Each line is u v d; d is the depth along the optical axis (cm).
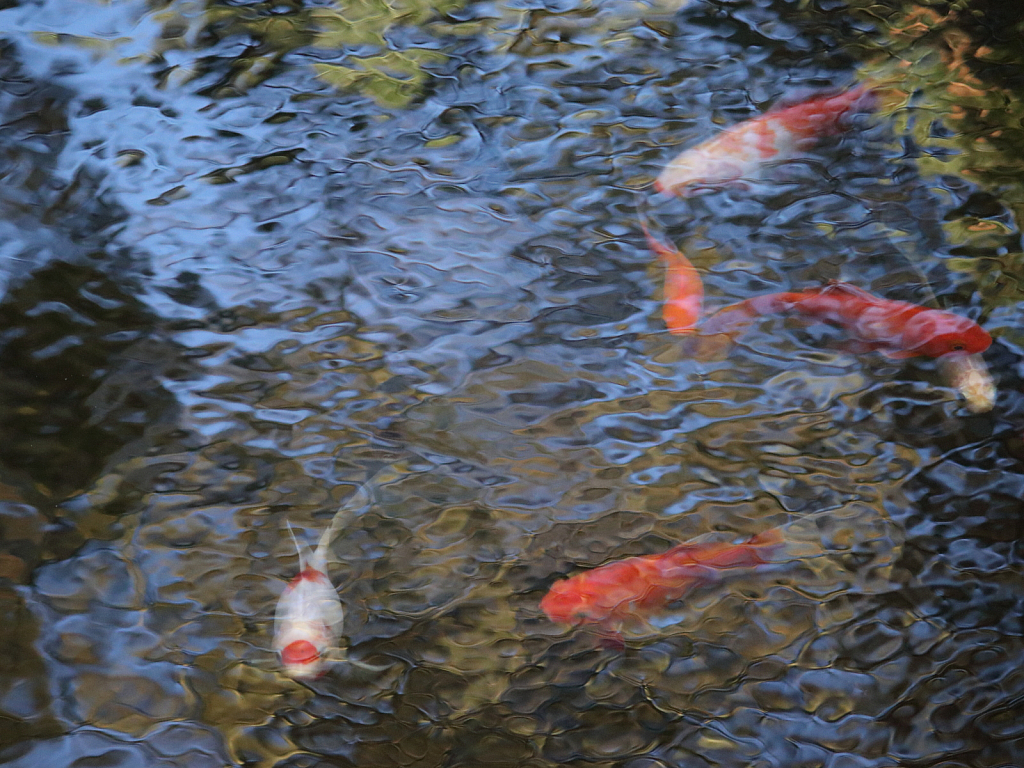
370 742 177
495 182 274
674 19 324
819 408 221
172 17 328
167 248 258
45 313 243
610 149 281
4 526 205
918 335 228
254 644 188
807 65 304
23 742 175
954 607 190
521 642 189
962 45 308
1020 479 207
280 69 310
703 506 207
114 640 188
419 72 309
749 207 262
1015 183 265
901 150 275
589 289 247
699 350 233
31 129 289
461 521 207
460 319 243
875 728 175
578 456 217
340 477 214
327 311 245
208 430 222
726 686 182
